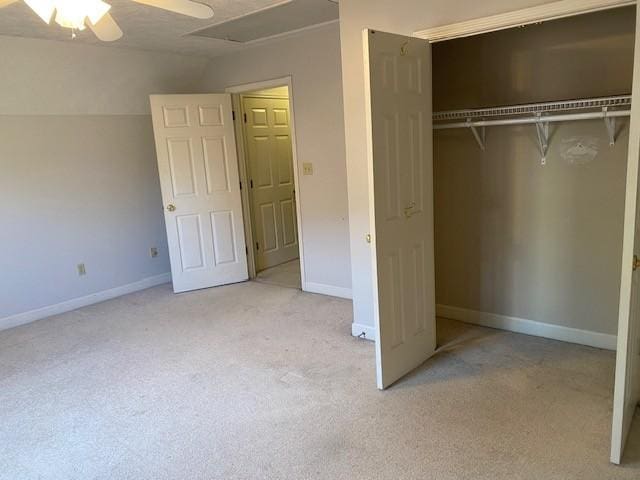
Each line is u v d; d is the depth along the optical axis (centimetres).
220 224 517
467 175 356
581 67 299
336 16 383
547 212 325
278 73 462
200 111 494
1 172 420
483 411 255
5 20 343
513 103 330
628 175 187
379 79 252
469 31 271
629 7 276
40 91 429
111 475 223
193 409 275
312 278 481
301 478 213
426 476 210
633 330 210
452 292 383
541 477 205
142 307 464
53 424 268
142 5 327
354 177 336
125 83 482
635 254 196
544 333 342
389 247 272
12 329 424
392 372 286
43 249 450
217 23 381
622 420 206
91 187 482
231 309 445
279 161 589
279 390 290
